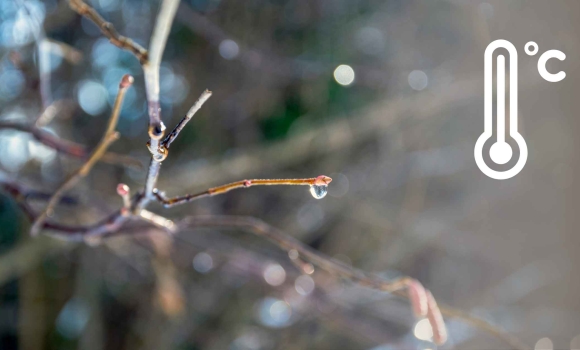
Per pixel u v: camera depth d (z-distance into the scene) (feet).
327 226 2.72
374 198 2.69
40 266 2.48
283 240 1.42
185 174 2.39
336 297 2.11
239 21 2.50
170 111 2.61
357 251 2.72
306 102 2.57
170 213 2.29
